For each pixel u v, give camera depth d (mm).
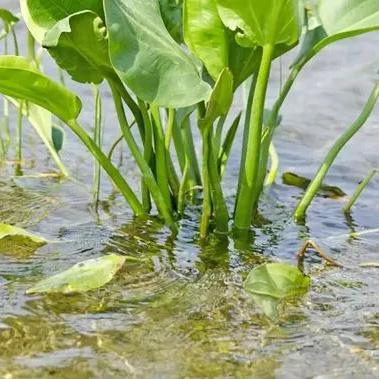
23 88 2125
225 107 2098
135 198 2281
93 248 2195
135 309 2029
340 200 2404
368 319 2020
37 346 1944
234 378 1897
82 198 2377
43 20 2164
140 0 2176
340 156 2576
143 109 2236
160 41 2141
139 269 2135
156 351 1941
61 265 2139
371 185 2463
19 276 2104
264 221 2311
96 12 2180
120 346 1948
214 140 2309
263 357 1936
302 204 2318
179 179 2424
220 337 1973
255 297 2062
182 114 2326
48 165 2518
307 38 2287
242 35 2115
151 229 2262
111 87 2209
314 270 2146
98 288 2076
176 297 2062
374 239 2258
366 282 2113
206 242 2225
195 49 2148
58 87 2129
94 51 2150
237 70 2189
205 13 2127
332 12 2258
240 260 2176
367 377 1903
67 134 2646
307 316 2023
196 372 1905
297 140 2646
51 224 2273
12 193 2389
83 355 1929
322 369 1917
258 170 2266
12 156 2551
